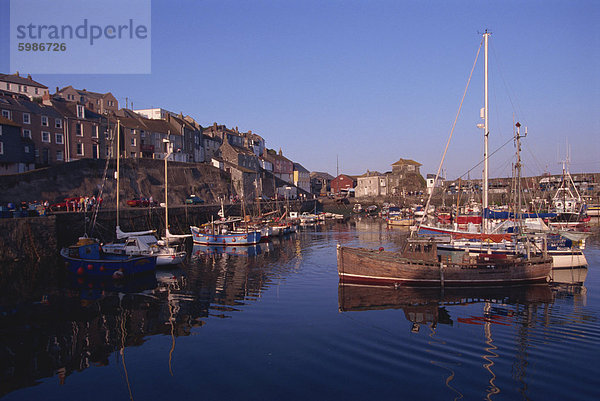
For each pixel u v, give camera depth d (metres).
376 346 14.48
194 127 97.75
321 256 37.16
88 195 50.28
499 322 17.16
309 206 105.06
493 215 35.97
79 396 11.12
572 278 25.94
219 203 66.44
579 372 12.31
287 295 22.03
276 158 130.62
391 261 23.62
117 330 16.44
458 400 10.73
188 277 27.20
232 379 11.98
